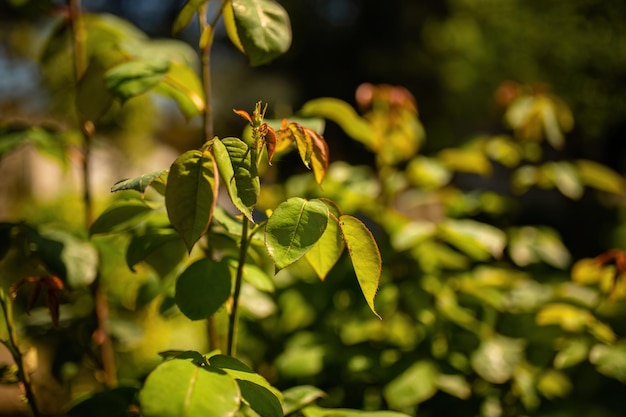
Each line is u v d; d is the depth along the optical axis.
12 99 2.37
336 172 0.88
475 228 0.74
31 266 0.72
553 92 2.25
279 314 0.87
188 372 0.39
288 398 0.54
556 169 0.91
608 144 2.79
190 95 0.59
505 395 0.75
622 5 2.25
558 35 2.26
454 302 0.80
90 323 0.71
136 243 0.56
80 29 0.71
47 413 0.92
